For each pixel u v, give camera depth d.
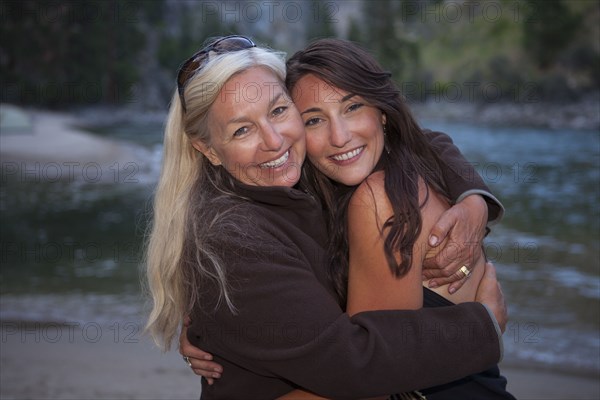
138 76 64.81
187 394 3.87
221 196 1.66
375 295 1.59
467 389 1.73
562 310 6.17
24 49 57.59
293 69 1.77
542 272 7.84
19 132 26.23
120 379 4.09
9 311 5.74
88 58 60.94
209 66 1.65
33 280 6.88
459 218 1.70
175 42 74.06
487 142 38.25
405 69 80.81
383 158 1.78
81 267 7.54
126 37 66.50
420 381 1.49
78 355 4.58
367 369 1.46
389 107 1.76
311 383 1.50
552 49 74.06
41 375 4.12
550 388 4.20
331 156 1.77
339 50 1.75
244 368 1.63
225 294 1.51
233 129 1.65
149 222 1.94
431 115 58.22
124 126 46.59
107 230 10.34
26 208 12.62
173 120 1.75
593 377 4.41
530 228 12.14
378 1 82.00
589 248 9.66
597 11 74.81
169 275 1.67
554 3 74.12
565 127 51.09
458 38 84.94
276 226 1.65
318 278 1.67
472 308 1.57
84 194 14.69
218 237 1.55
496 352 1.55
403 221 1.56
